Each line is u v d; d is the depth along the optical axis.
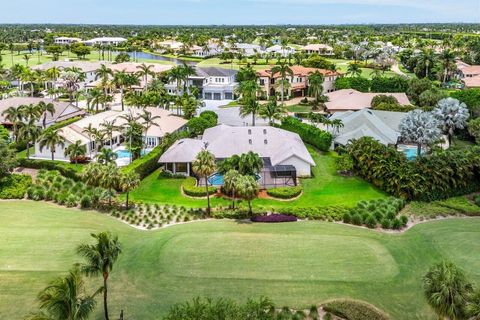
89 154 83.19
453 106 88.69
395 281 41.78
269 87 147.62
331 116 107.88
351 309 36.66
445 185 65.75
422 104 116.06
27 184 67.00
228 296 39.12
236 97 147.38
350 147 76.75
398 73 190.12
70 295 27.50
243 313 31.44
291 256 46.53
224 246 48.78
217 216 59.12
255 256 46.47
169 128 94.12
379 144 73.50
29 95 143.12
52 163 74.75
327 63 171.38
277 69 137.50
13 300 38.22
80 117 109.81
